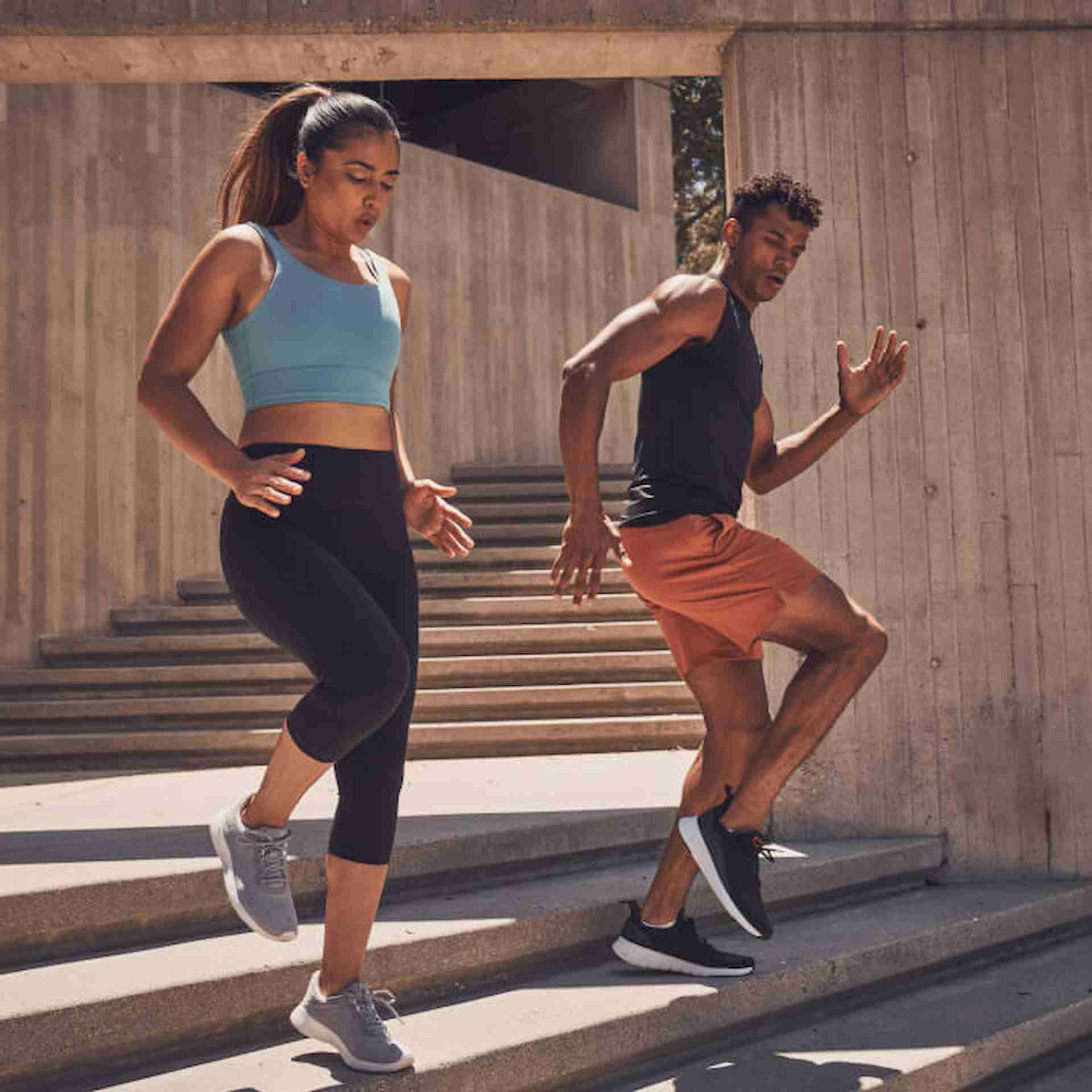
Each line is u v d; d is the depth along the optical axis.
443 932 2.61
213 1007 2.25
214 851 2.79
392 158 2.13
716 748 2.68
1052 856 3.82
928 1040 2.75
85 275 7.02
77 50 3.71
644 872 3.31
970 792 3.81
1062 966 3.35
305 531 2.08
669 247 11.39
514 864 3.19
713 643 2.65
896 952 3.08
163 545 7.30
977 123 3.97
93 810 3.61
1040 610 3.87
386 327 2.20
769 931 2.50
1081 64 4.01
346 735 1.95
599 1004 2.55
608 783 4.27
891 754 3.80
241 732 5.36
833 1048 2.70
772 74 3.89
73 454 6.86
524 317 10.15
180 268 7.56
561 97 11.73
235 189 2.47
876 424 3.87
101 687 6.02
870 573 3.84
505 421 9.95
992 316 3.93
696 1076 2.53
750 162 3.87
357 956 2.11
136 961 2.36
